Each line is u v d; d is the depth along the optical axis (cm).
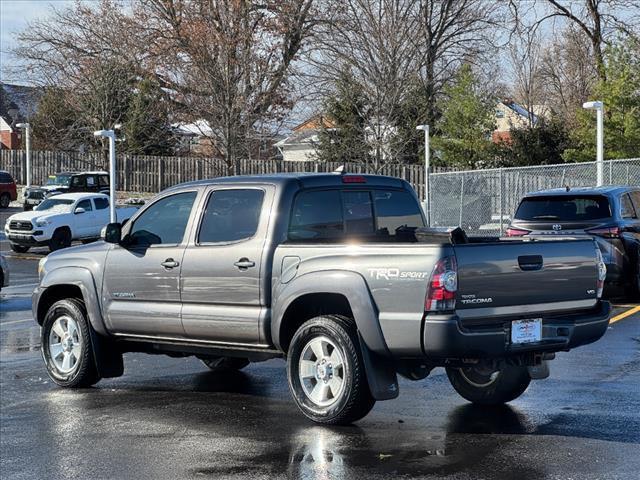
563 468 611
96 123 5031
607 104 3262
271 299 788
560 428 722
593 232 1487
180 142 5144
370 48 3909
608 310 763
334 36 4062
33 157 5484
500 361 719
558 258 730
